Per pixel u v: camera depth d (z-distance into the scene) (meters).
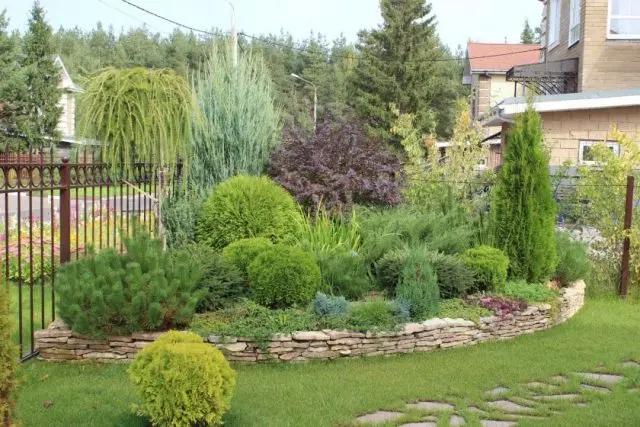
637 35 18.94
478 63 35.53
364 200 10.52
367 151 10.55
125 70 7.70
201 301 6.52
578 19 20.39
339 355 6.30
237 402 5.02
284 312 6.46
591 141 16.81
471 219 9.57
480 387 5.59
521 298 7.73
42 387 5.26
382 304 6.58
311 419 4.71
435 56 42.38
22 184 5.86
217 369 4.30
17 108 33.03
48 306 7.91
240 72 10.34
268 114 10.55
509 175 8.49
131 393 5.12
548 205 8.44
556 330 7.80
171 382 4.20
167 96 7.85
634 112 16.58
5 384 3.56
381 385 5.55
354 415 4.88
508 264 8.10
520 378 5.84
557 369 6.13
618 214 9.85
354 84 42.88
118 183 8.03
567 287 9.05
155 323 5.90
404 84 41.31
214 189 9.32
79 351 5.95
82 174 6.85
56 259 9.42
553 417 4.90
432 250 8.54
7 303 3.58
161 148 7.81
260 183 8.77
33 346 6.01
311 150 10.04
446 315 7.00
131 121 7.57
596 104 16.34
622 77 19.06
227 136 9.88
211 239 8.52
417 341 6.62
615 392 5.53
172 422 4.21
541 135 8.55
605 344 7.12
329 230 8.87
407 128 13.65
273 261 6.66
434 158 12.72
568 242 9.77
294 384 5.51
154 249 6.32
